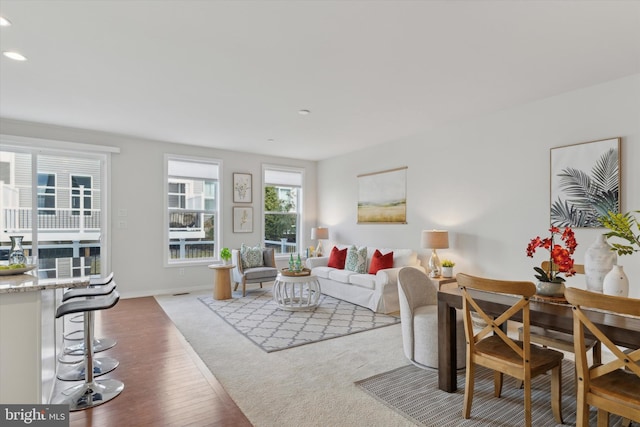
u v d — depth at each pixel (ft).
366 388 8.09
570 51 8.66
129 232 17.69
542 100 12.07
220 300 16.99
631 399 5.09
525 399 6.29
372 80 10.46
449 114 13.85
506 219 13.09
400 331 12.32
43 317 6.61
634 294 9.94
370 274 16.35
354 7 6.86
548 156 11.89
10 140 14.61
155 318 13.87
